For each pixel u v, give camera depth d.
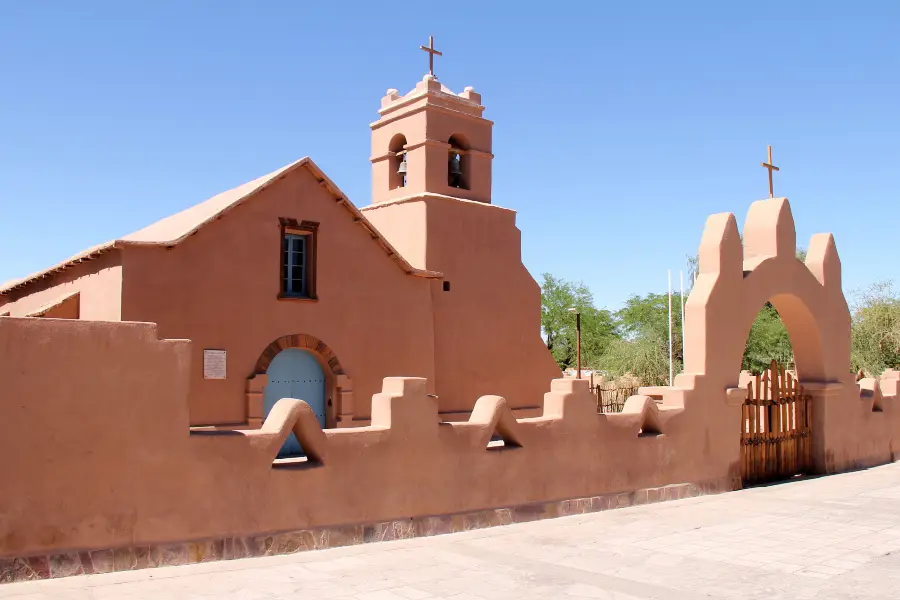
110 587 6.87
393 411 9.45
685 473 13.06
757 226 15.57
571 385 11.48
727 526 10.48
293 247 18.45
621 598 7.20
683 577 7.93
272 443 8.45
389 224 21.89
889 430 18.34
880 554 8.96
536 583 7.59
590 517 11.03
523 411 22.36
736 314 14.25
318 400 18.61
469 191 22.31
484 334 21.83
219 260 16.91
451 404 20.91
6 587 6.70
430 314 20.39
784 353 42.41
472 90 22.77
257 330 17.34
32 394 7.08
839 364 16.83
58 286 18.62
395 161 22.69
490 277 22.17
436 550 8.82
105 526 7.38
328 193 18.75
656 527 10.37
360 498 9.11
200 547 7.89
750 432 14.54
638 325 52.41
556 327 57.44
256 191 17.38
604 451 11.84
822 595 7.39
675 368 45.25
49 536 7.10
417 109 21.52
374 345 19.22
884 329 39.25
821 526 10.52
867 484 14.41
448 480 9.93
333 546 8.80
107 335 7.50
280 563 7.99
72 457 7.25
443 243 21.14
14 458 6.96
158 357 7.78
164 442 7.75
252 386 17.00
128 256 15.71
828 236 16.91
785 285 15.45
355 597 6.97
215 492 8.03
